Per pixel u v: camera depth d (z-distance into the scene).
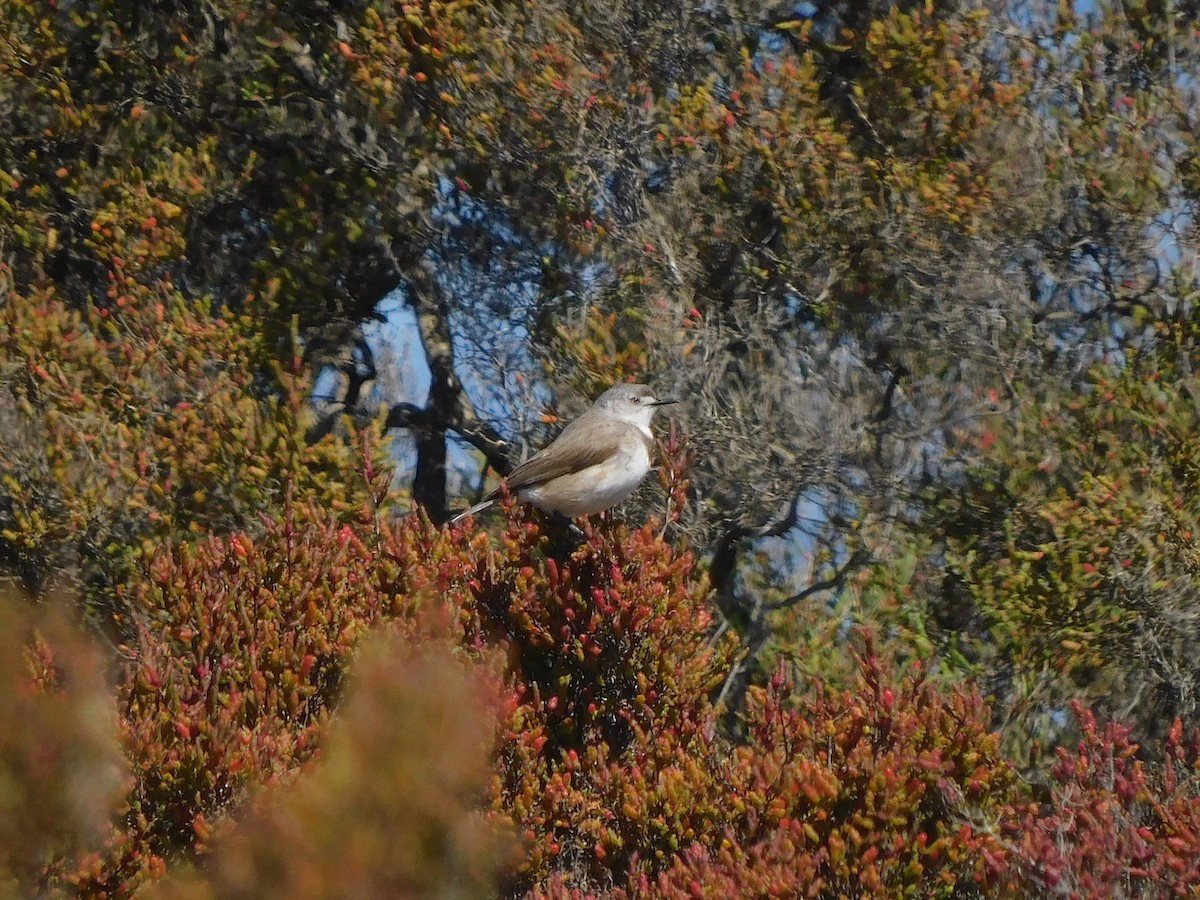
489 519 31.28
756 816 17.48
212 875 15.62
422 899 15.12
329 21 31.47
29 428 25.12
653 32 29.09
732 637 19.83
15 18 30.22
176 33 32.09
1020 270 28.45
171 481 25.42
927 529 27.48
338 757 15.31
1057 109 28.70
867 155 29.62
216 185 30.31
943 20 28.92
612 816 17.98
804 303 29.61
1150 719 25.62
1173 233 27.88
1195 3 28.89
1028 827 16.61
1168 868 16.03
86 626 24.42
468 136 28.17
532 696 19.20
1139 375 26.53
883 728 18.09
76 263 31.59
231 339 27.77
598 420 21.06
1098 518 24.39
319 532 19.44
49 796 15.74
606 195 28.39
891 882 16.92
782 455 27.62
